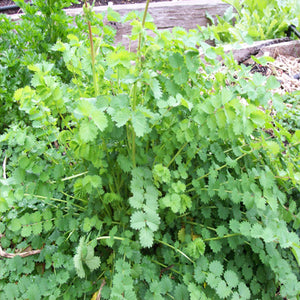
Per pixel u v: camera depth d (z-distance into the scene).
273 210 1.17
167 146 1.28
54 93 1.13
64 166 1.36
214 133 1.23
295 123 2.05
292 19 3.04
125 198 1.42
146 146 1.39
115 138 1.16
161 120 1.23
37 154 1.24
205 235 1.27
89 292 1.24
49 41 2.07
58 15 1.96
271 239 1.05
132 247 1.23
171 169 1.46
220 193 1.24
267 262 1.17
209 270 1.16
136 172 1.17
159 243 1.38
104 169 1.21
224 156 1.36
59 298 1.19
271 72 2.61
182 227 1.42
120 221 1.35
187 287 1.16
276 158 1.51
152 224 1.06
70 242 1.37
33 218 1.25
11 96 1.80
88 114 0.95
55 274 1.21
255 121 1.12
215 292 1.16
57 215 1.32
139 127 0.98
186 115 1.35
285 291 1.14
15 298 1.16
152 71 1.19
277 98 1.35
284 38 2.95
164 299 1.16
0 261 1.31
